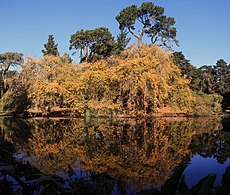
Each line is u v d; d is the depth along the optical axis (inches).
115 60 588.4
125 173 142.7
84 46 1098.1
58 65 580.1
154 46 573.6
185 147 229.6
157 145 243.3
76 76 579.8
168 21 1041.5
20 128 393.7
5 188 53.9
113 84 552.7
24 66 573.0
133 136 306.2
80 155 197.5
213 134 317.1
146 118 576.7
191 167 156.1
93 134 326.0
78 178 119.2
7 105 633.0
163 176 138.0
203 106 672.4
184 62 1067.9
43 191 40.7
